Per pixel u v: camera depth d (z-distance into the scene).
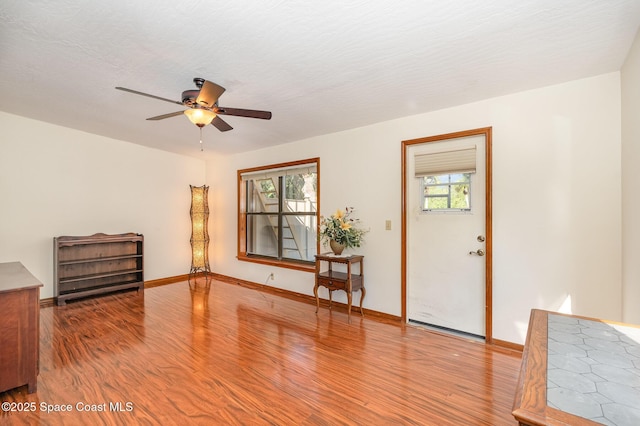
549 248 2.58
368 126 3.71
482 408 1.92
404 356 2.60
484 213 2.92
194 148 5.09
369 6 1.63
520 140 2.71
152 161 5.20
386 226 3.54
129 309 3.83
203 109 2.36
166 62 2.27
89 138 4.45
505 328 2.78
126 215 4.88
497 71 2.34
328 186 4.11
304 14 1.70
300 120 3.54
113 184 4.71
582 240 2.45
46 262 4.08
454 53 2.09
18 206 3.87
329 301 4.08
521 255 2.70
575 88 2.47
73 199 4.32
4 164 3.76
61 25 1.85
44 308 3.85
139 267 4.74
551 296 2.57
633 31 1.81
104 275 4.38
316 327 3.26
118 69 2.40
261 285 4.98
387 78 2.47
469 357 2.58
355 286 3.52
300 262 4.62
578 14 1.66
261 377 2.27
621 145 2.28
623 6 1.59
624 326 1.41
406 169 3.41
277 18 1.74
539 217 2.62
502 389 2.12
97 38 1.98
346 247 3.72
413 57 2.14
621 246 2.29
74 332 3.08
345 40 1.95
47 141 4.08
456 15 1.69
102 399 1.99
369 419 1.82
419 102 2.97
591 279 2.41
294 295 4.49
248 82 2.57
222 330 3.16
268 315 3.63
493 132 2.84
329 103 3.02
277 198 4.93
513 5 1.60
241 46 2.03
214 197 5.87
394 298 3.47
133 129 4.13
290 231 4.82
